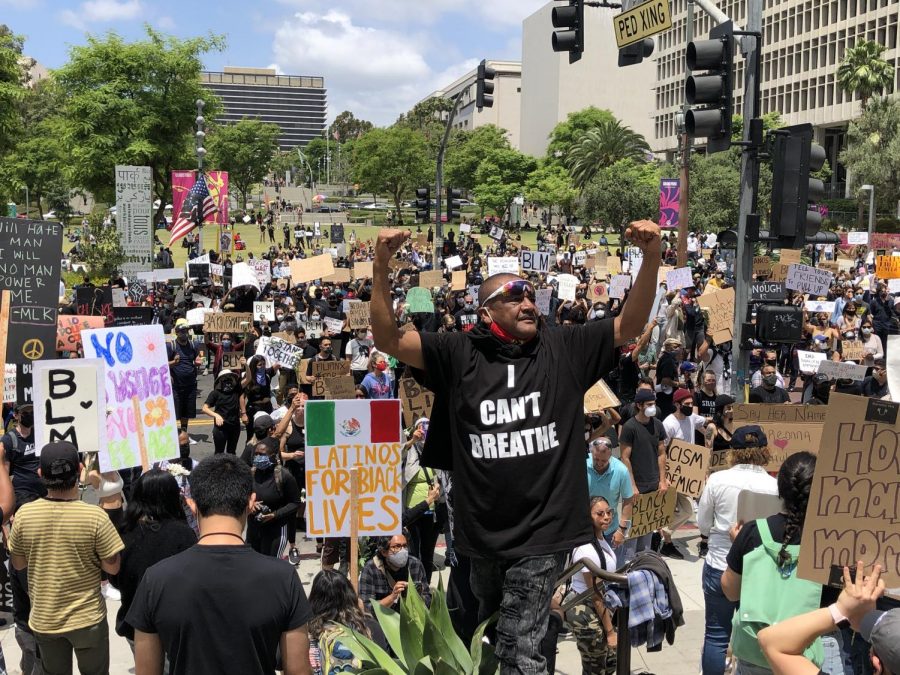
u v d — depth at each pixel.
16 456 7.68
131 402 7.02
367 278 27.27
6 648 7.21
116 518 7.09
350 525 5.27
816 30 83.94
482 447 3.05
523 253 26.14
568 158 92.69
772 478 6.06
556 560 3.04
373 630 5.36
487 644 3.69
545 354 3.12
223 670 3.19
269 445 8.30
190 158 46.47
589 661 5.66
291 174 180.12
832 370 12.75
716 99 9.03
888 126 63.62
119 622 5.43
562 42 10.67
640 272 3.09
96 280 29.88
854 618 2.98
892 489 3.39
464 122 166.88
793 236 9.14
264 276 26.98
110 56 43.62
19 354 8.42
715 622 5.89
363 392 11.67
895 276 25.61
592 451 7.61
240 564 3.30
